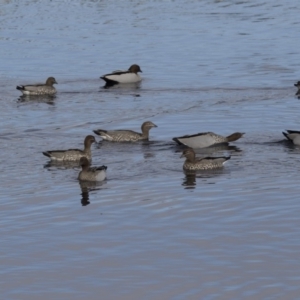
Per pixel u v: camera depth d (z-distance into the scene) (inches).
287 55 2209.6
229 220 990.4
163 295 797.2
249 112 1611.7
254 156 1291.8
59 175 1194.6
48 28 2743.6
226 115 1590.8
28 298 797.2
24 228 976.3
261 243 916.6
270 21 2805.1
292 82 1889.8
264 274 837.2
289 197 1070.4
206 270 848.9
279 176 1170.6
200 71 2036.2
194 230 960.3
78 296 799.1
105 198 1079.0
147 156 1301.7
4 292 810.2
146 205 1049.5
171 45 2393.0
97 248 911.0
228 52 2271.2
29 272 852.0
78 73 2054.6
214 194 1089.4
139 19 2886.3
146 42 2448.3
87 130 1492.4
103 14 3014.3
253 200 1061.1
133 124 1541.6
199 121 1547.7
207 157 1215.6
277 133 1444.4
